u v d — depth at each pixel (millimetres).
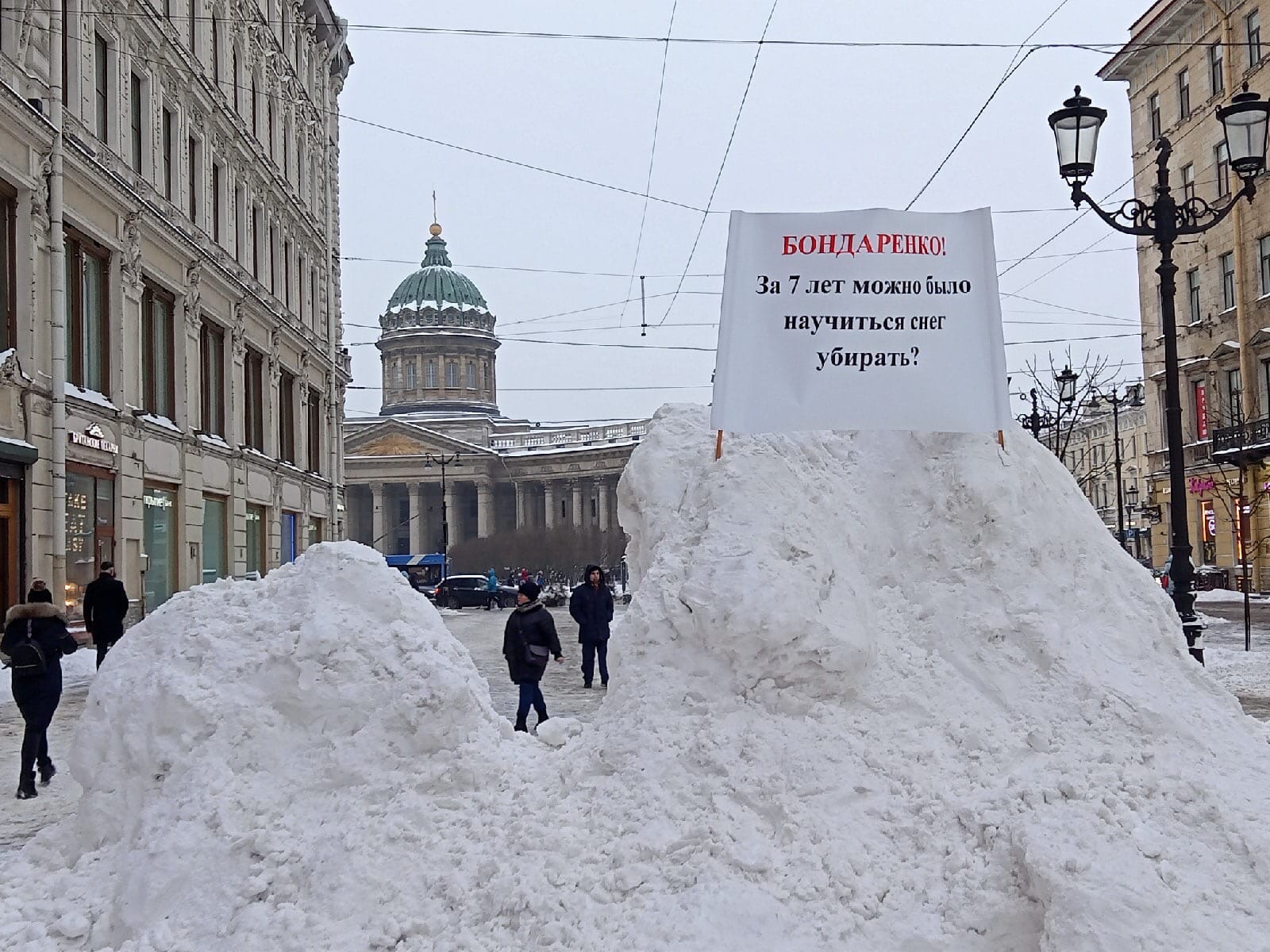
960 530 5941
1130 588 6066
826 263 6148
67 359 21531
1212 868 4188
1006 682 5391
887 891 4363
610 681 5586
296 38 40750
